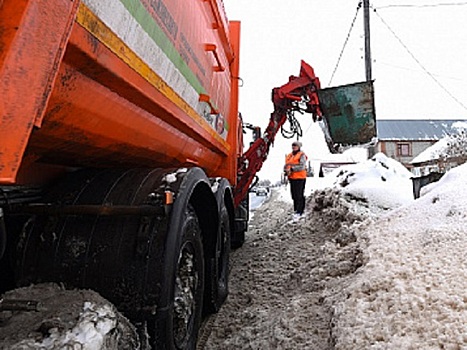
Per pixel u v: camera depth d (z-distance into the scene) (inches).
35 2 45.0
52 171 105.1
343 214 268.4
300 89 311.7
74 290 85.7
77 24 58.6
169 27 102.8
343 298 123.3
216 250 138.4
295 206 368.8
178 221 95.3
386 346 89.7
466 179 192.7
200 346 132.4
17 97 43.3
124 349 78.9
